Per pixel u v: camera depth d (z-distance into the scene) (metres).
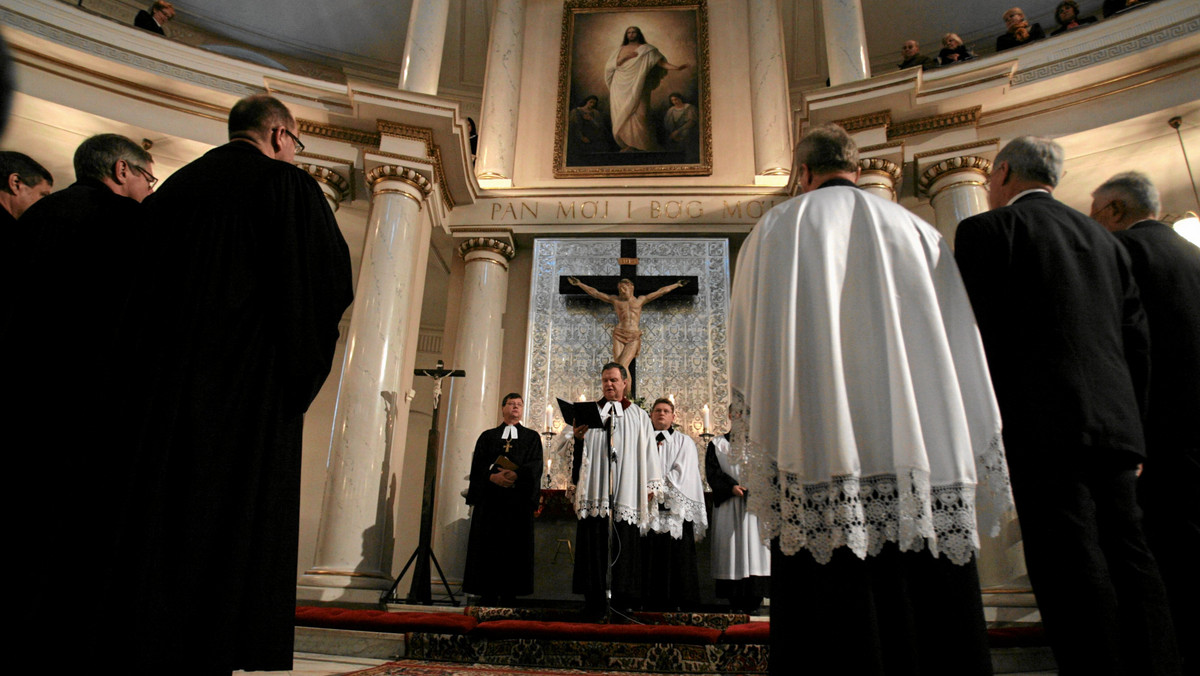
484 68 13.56
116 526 1.75
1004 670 4.65
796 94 13.29
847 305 1.95
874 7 12.64
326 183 8.23
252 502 1.94
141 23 8.37
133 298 2.00
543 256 9.47
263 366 2.07
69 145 7.79
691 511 6.33
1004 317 2.29
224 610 1.82
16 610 1.68
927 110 7.64
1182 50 6.95
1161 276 2.83
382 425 7.05
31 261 2.09
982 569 5.87
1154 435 2.70
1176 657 2.04
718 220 9.34
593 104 10.62
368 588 6.45
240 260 2.10
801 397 1.86
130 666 1.66
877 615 1.67
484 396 8.66
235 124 2.46
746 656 4.56
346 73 13.73
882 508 1.74
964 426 1.80
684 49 10.88
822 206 2.06
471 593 6.45
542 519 7.86
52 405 1.92
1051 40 7.45
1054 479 2.10
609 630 4.70
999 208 2.48
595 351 9.02
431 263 10.77
